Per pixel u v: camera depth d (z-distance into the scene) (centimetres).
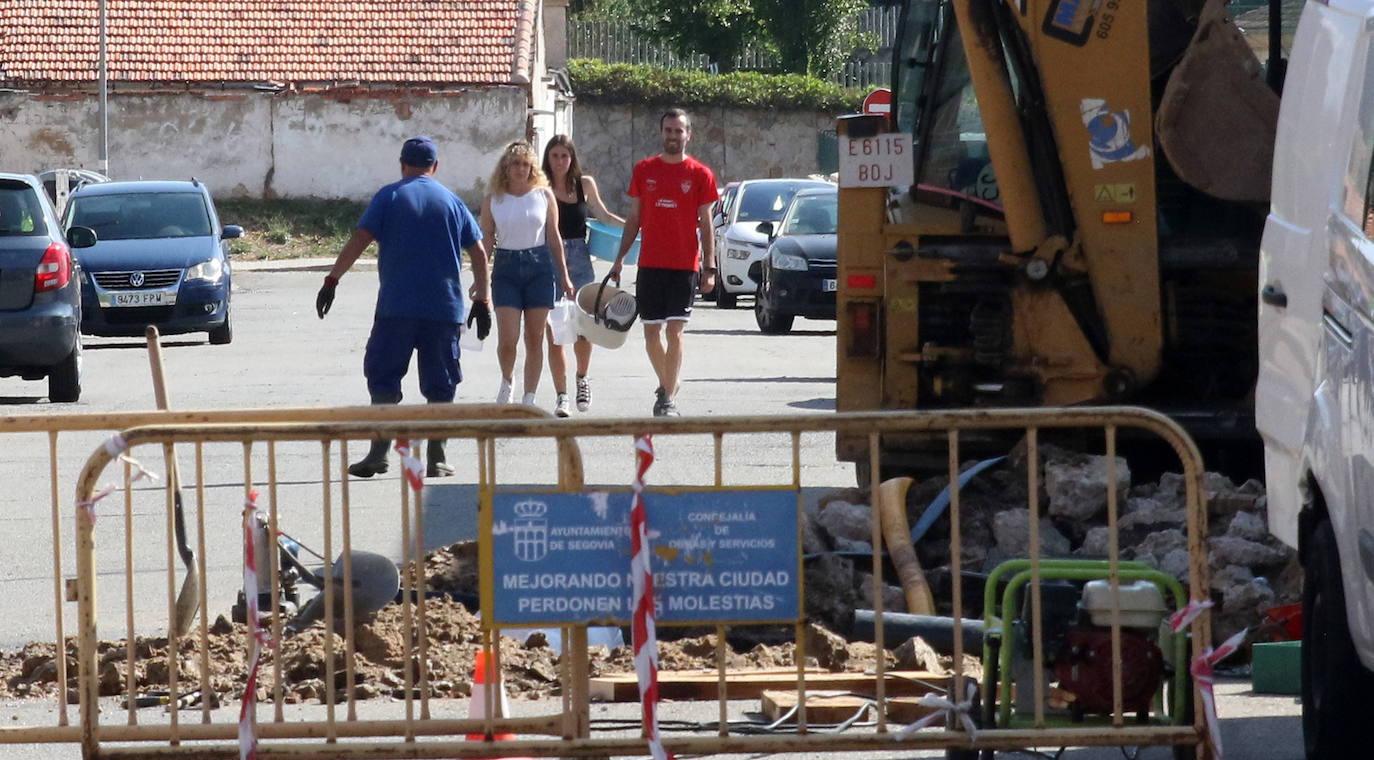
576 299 5659
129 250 8988
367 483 4688
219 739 2148
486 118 18388
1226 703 2633
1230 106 3506
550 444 5422
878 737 2048
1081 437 3622
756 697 2644
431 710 2577
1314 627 2270
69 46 18412
